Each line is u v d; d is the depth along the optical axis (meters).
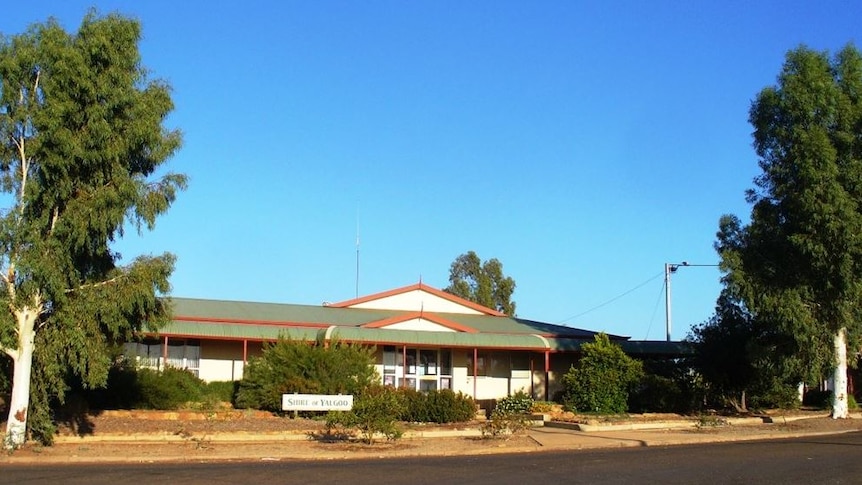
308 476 16.36
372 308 43.38
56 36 20.36
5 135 20.52
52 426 22.34
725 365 34.19
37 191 20.39
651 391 33.31
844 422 30.25
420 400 29.56
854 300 30.44
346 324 38.03
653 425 28.58
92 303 21.06
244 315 37.31
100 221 20.62
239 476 16.34
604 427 27.70
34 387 21.59
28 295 20.52
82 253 21.67
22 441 20.91
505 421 25.38
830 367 31.50
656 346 41.72
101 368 21.34
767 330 32.78
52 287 20.31
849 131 29.92
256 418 28.23
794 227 30.77
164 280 22.11
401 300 44.06
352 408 23.98
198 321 34.84
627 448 22.62
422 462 19.19
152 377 30.06
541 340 39.28
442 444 23.38
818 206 29.05
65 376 24.05
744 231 32.25
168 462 19.45
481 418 31.92
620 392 32.44
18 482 15.28
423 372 38.88
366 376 30.78
